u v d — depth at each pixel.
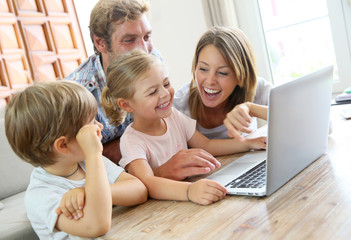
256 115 1.11
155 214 0.77
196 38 2.62
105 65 1.59
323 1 2.26
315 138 0.87
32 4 2.46
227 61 1.25
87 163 0.78
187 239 0.61
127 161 1.05
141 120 1.16
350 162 0.83
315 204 0.65
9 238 1.21
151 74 1.07
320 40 2.34
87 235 0.73
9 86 2.29
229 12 2.46
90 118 0.86
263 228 0.60
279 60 2.54
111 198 0.76
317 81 0.84
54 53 2.56
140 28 1.45
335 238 0.52
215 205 0.75
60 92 0.81
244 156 1.10
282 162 0.75
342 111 1.32
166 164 1.04
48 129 0.79
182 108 1.48
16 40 2.36
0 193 1.68
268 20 2.49
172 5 2.64
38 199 0.82
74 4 2.75
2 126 1.79
